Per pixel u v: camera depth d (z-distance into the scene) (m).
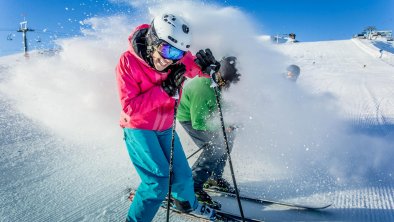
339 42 46.56
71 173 3.46
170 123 2.37
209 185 3.18
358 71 19.89
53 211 2.66
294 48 40.75
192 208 2.45
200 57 2.43
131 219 2.19
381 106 8.02
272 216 2.72
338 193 3.15
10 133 4.87
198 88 2.96
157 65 2.03
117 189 3.11
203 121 2.99
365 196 3.09
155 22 1.95
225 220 2.57
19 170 3.45
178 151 2.37
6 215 2.55
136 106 1.97
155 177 2.18
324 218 2.70
